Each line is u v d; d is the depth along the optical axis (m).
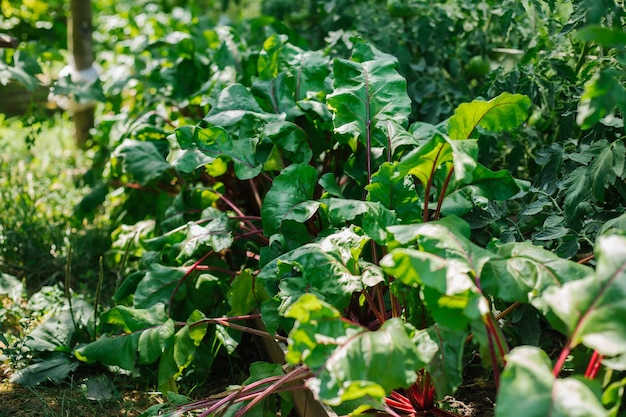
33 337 3.05
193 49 4.22
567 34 3.09
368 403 2.12
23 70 3.95
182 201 3.40
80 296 3.41
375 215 2.35
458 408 2.56
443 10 3.75
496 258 2.08
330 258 2.38
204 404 2.46
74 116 5.27
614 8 2.43
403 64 3.79
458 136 2.53
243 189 3.67
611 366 1.86
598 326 1.72
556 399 1.59
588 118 1.93
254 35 4.52
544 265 2.01
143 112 4.07
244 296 2.87
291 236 2.77
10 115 5.37
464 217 2.77
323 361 1.92
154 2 6.91
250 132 2.95
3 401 2.75
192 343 2.68
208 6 7.14
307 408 2.54
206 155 2.85
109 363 2.70
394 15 3.91
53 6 5.98
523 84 3.12
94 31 6.80
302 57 3.32
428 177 2.40
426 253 1.94
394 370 1.90
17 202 4.21
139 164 3.49
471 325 1.98
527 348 1.72
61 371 2.91
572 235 2.51
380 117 2.74
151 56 4.41
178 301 3.04
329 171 3.31
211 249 3.20
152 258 3.26
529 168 3.42
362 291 2.47
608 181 2.42
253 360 3.17
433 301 1.96
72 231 4.13
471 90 3.73
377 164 2.85
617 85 1.85
